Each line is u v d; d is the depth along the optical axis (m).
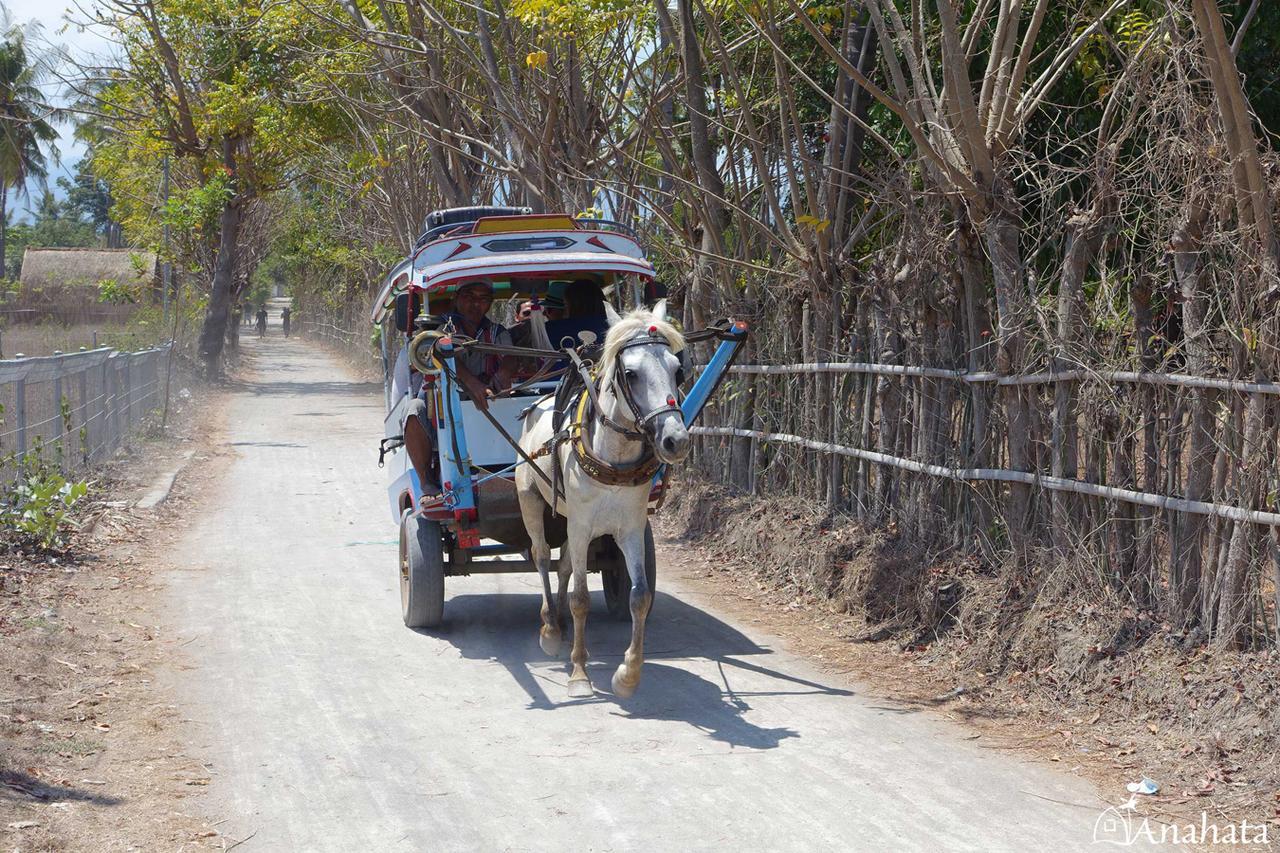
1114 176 7.09
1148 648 6.58
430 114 17.58
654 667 7.76
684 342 6.67
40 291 42.72
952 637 7.81
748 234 11.79
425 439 8.25
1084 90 10.61
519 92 14.84
